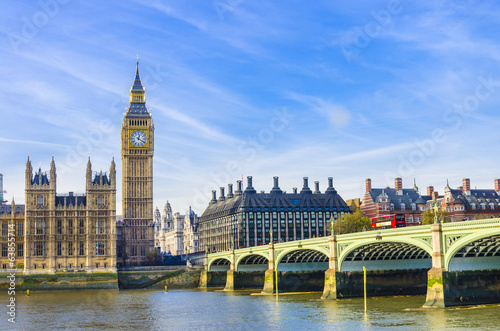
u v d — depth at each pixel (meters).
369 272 149.00
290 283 180.88
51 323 122.56
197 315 130.62
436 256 116.81
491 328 95.75
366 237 135.25
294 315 121.94
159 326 115.75
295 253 174.25
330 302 140.75
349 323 107.81
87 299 179.38
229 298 171.00
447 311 112.19
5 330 114.06
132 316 132.00
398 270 151.38
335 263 146.88
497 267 122.25
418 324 101.75
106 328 114.69
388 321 107.00
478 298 119.31
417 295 150.12
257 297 170.00
